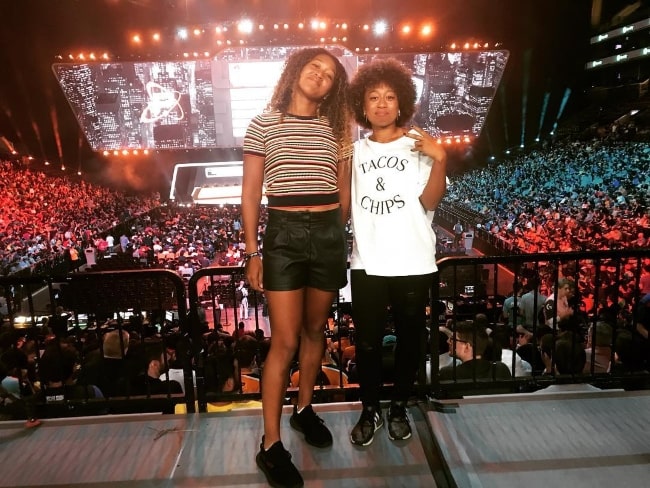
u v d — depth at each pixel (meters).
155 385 3.70
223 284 13.43
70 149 33.34
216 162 33.03
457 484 2.24
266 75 24.53
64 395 3.19
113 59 21.80
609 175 22.19
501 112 34.50
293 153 2.17
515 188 26.91
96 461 2.56
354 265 2.47
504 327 4.86
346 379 4.27
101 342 3.34
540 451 2.53
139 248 17.73
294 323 2.24
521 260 3.14
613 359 3.33
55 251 17.28
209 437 2.73
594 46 40.66
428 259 2.40
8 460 2.59
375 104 2.34
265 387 2.29
